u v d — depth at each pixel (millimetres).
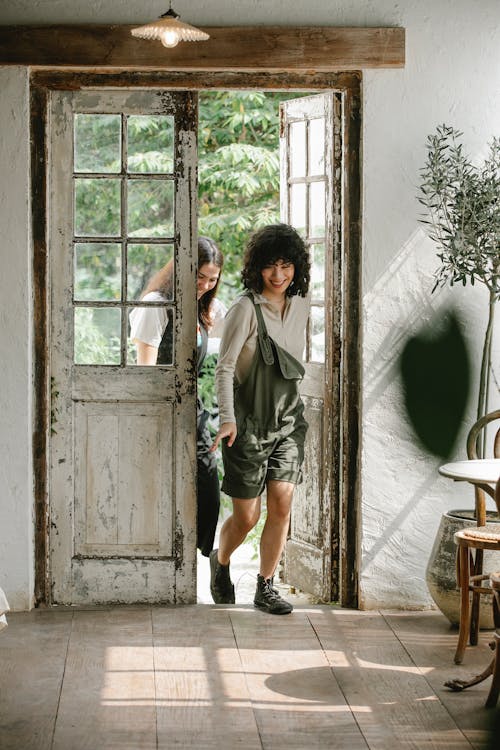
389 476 4773
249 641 4312
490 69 4695
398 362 4746
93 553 4828
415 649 4223
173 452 4809
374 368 4738
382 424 4758
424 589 4809
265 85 4719
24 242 4621
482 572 4348
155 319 4781
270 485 4660
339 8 4648
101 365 4777
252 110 8172
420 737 3338
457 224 4492
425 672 3949
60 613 4699
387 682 3840
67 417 4770
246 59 4594
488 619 4395
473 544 3867
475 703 3633
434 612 4781
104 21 4602
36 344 4723
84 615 4668
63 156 4703
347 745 3277
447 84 4688
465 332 4770
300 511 5246
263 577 4785
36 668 3957
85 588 4824
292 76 4715
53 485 4785
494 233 4355
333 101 4766
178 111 4730
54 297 4742
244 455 4594
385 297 4723
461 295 4754
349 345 4781
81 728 3396
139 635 4371
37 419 4746
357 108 4727
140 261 4770
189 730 3389
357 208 4750
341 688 3775
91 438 4789
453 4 4668
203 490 5117
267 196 8547
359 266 4766
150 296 4777
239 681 3838
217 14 4621
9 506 4676
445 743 3293
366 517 4773
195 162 4742
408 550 4797
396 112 4680
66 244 4727
